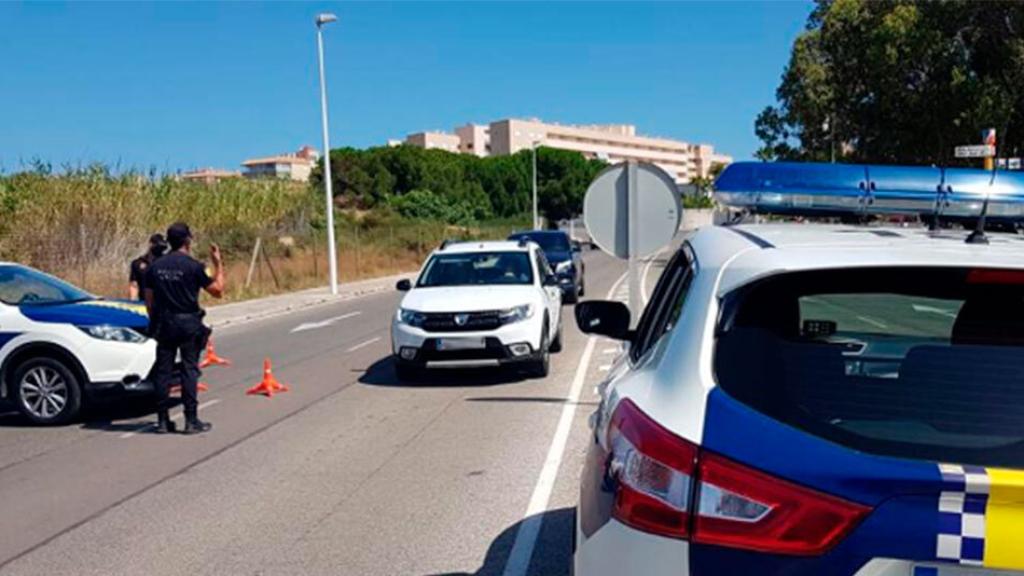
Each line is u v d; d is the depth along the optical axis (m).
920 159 27.23
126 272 23.41
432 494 6.17
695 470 2.14
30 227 23.52
